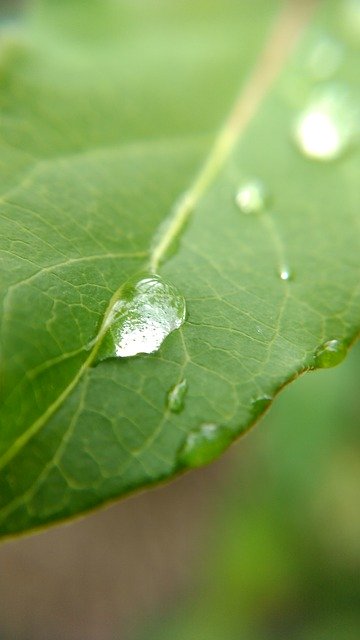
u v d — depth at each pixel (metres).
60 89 0.07
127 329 0.05
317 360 0.05
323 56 0.07
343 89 0.07
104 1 0.07
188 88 0.07
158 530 0.22
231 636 0.13
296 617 0.13
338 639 0.12
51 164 0.06
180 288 0.05
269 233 0.06
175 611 0.18
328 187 0.06
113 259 0.05
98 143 0.06
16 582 0.21
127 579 0.21
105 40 0.07
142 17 0.07
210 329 0.05
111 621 0.21
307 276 0.05
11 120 0.06
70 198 0.06
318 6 0.08
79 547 0.22
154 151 0.06
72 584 0.21
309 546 0.12
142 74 0.07
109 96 0.07
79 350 0.05
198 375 0.05
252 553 0.13
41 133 0.06
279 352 0.05
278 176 0.06
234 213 0.06
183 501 0.22
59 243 0.05
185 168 0.06
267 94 0.07
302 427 0.11
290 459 0.11
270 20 0.08
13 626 0.21
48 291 0.05
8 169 0.06
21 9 0.08
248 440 0.12
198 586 0.18
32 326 0.05
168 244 0.05
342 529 0.12
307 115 0.07
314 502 0.12
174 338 0.05
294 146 0.07
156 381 0.05
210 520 0.21
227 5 0.08
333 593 0.13
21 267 0.05
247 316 0.05
